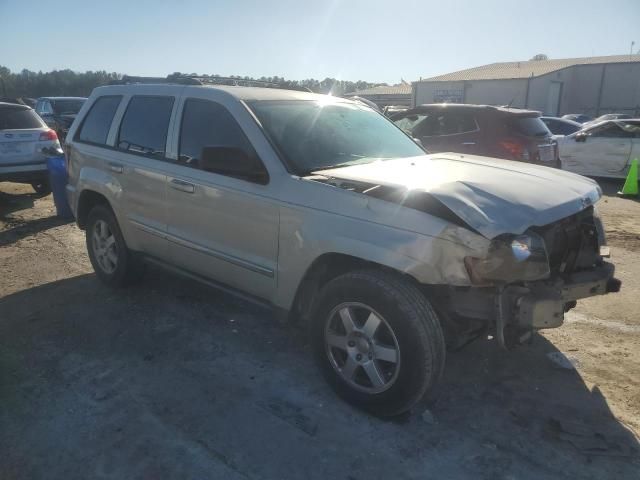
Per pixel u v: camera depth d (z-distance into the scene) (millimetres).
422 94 46062
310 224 3340
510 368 3859
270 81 5160
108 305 4945
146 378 3713
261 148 3688
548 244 3285
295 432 3141
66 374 3768
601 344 4215
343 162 3885
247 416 3289
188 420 3248
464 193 3059
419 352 2977
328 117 4293
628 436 3100
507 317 2996
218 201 3881
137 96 4848
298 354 4066
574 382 3678
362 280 3143
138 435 3105
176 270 4547
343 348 3340
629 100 44281
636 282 5586
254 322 4605
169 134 4379
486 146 8852
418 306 3000
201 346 4172
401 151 4445
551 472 2824
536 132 9000
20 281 5609
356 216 3164
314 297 3689
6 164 8969
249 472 2822
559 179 3680
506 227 2848
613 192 11688
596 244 3611
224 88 4215
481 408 3383
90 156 5141
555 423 3215
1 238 7301
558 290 3143
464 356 4016
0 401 3439
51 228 7828
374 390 3211
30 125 9336
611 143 12445
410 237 2961
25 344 4211
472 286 2900
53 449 2990
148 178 4465
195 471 2824
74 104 17188
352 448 3010
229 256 3898
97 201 5355
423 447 3018
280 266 3574
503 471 2830
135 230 4738
